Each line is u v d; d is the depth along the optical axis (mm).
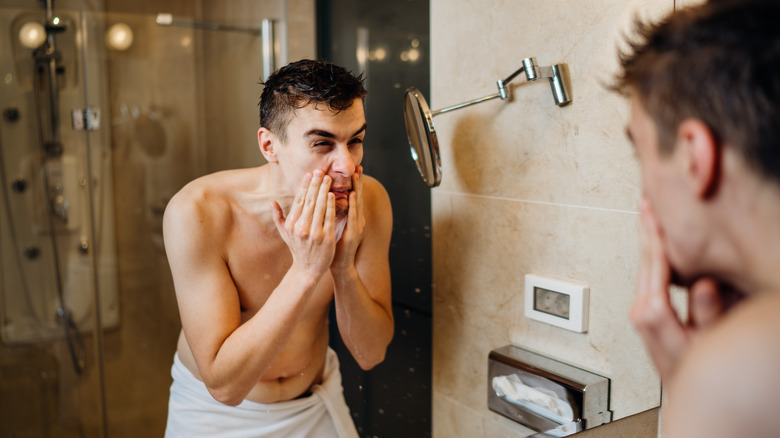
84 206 1316
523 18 992
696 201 319
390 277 950
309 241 755
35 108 1259
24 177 1247
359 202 837
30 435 1082
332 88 779
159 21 1315
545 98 1011
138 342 1305
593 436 1059
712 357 272
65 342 1230
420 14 999
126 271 1353
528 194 1007
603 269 1026
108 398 1187
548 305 1024
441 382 996
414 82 997
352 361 915
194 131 1318
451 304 991
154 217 1386
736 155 301
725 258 321
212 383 804
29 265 1229
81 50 1311
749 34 299
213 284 831
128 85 1359
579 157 1008
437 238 985
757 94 292
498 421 1029
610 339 1045
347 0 1110
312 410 879
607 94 981
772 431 247
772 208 297
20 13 1235
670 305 362
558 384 1046
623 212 999
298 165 799
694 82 312
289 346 856
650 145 342
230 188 854
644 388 1071
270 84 822
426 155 979
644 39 364
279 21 1208
